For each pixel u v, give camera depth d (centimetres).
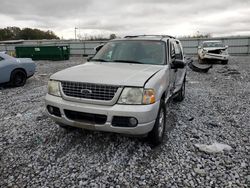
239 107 607
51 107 359
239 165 320
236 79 1097
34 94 751
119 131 316
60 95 348
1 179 288
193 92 803
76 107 327
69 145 374
